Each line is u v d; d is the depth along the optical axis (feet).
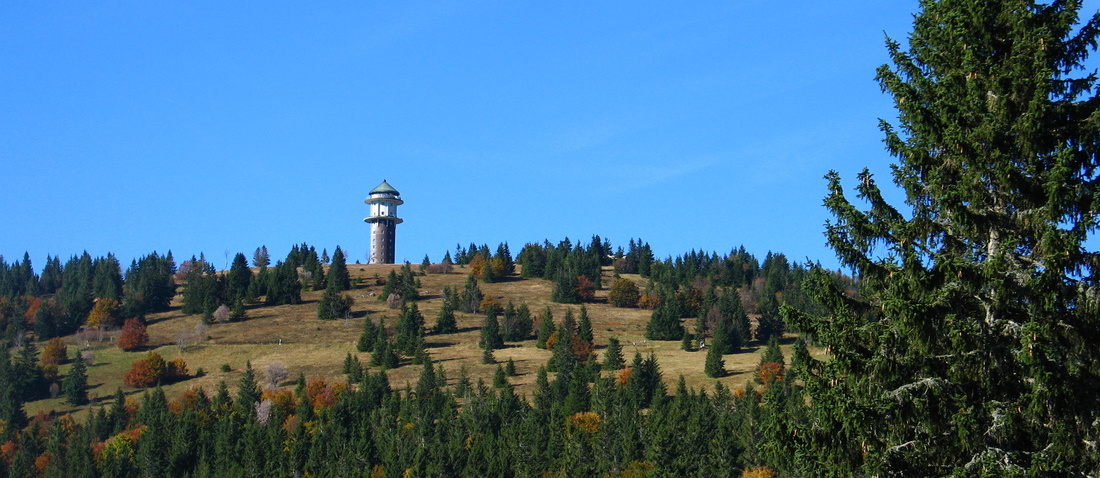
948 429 72.64
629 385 447.83
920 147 76.33
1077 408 69.26
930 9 81.35
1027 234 74.38
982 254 76.69
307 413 447.83
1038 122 71.67
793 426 76.38
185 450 404.36
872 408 71.15
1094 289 70.23
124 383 603.67
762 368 478.18
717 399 390.01
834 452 74.18
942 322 72.84
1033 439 71.05
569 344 570.05
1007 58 75.15
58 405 573.33
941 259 73.20
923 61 80.59
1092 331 71.36
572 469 320.50
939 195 74.43
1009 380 73.10
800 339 79.77
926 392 71.77
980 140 74.59
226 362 638.53
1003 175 72.74
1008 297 71.77
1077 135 72.43
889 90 79.15
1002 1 77.51
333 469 353.51
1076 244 68.03
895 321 73.41
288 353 655.76
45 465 425.69
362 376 563.89
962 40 76.84
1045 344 69.05
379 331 651.25
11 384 577.43
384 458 361.71
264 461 373.40
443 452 330.34
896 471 71.77
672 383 503.61
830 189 78.95
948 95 76.95
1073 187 70.38
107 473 391.45
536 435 350.43
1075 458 69.82
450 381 545.85
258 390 522.47
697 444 314.35
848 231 77.92
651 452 310.86
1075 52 75.72
